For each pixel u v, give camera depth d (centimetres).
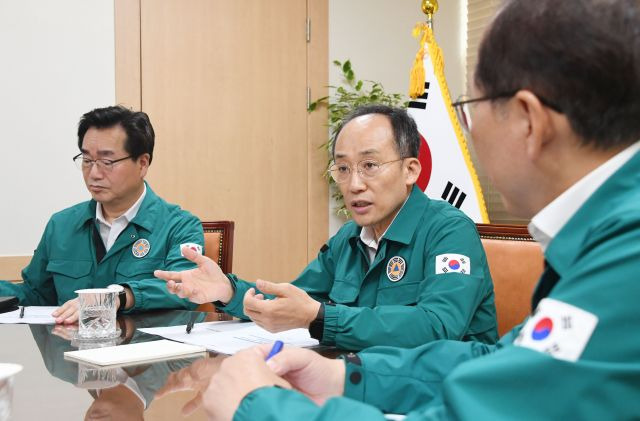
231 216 381
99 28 340
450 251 155
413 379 103
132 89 350
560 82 67
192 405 91
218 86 375
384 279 166
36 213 325
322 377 99
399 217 167
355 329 135
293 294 137
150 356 120
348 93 405
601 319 56
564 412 56
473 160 355
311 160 405
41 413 87
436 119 333
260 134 388
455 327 144
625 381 55
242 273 384
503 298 183
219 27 374
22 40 322
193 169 369
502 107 72
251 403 70
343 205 415
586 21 66
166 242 225
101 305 145
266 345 99
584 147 68
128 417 85
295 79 399
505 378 59
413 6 438
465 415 58
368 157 164
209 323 164
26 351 129
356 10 418
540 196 74
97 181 219
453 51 448
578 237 67
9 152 319
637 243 58
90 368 113
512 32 70
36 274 231
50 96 328
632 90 66
